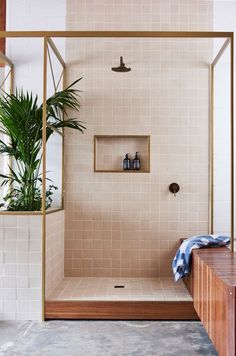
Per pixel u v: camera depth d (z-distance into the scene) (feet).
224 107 18.84
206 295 11.92
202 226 18.85
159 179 18.90
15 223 14.76
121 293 15.75
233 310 9.05
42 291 14.74
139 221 18.88
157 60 18.93
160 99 18.93
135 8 19.11
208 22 19.06
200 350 11.92
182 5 19.08
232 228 14.84
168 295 15.43
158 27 19.11
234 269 11.19
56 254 17.01
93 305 14.67
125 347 12.14
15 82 18.95
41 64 18.98
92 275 18.85
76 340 12.71
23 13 19.08
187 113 18.92
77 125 17.93
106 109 18.93
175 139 18.90
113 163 19.16
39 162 17.17
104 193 18.92
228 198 18.79
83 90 18.94
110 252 18.86
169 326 14.02
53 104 17.06
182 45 18.92
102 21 19.12
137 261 18.84
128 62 18.95
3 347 12.16
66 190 18.93
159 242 18.85
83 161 18.92
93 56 18.99
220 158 18.80
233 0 19.06
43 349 12.00
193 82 18.93
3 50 18.97
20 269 14.78
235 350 9.01
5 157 18.70
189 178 18.88
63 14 19.12
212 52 18.92
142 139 19.17
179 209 18.86
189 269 15.28
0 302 14.83
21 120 15.81
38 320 14.70
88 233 18.89
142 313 14.65
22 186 17.24
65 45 18.97
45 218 14.83
